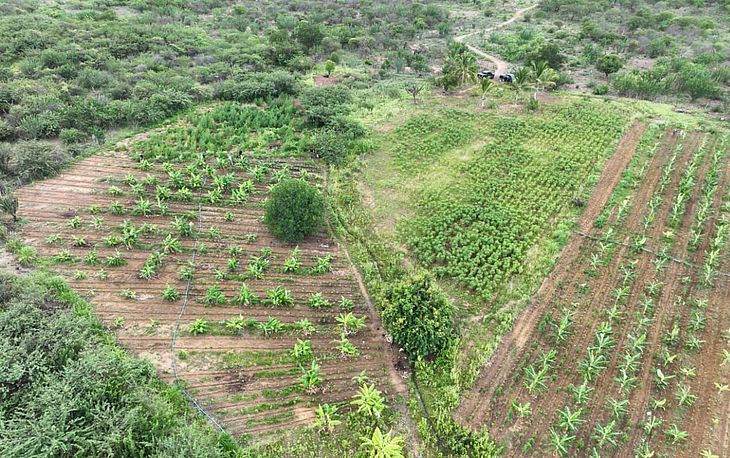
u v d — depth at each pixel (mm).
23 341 22438
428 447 22031
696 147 45062
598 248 33562
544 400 23938
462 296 29953
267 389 24109
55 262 30641
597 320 28156
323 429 22297
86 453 18688
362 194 39250
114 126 46969
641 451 21516
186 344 26062
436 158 44000
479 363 25516
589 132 48094
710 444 22000
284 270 31297
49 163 39250
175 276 30547
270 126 48625
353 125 48094
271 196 35312
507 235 33969
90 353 22500
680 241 33938
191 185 38594
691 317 28062
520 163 43000
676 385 24469
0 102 47031
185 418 21562
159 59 62156
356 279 31406
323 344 26688
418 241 33688
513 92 57875
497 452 21609
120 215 35438
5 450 17969
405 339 25375
